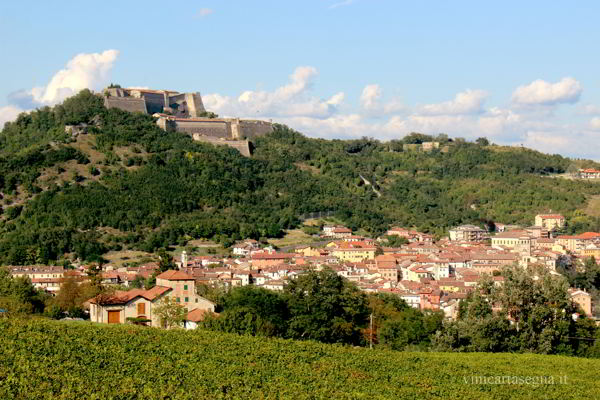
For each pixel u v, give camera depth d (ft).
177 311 547.90
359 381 390.21
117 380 346.33
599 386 421.18
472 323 535.60
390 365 434.30
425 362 451.53
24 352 377.91
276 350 435.12
